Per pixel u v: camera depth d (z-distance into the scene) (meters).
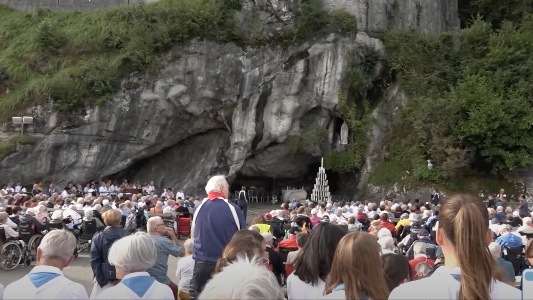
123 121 34.91
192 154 38.91
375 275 4.47
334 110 38.34
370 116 39.06
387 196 36.25
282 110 37.28
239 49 36.59
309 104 37.69
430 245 10.38
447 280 4.04
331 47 37.59
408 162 37.03
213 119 37.50
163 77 35.50
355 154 38.44
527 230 14.61
